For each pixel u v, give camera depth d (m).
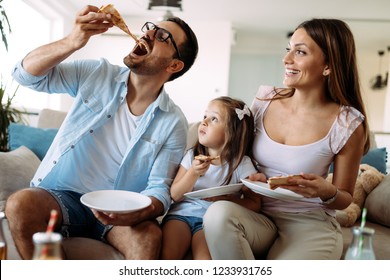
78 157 1.61
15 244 1.29
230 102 1.69
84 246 1.42
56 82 1.63
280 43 7.07
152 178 1.65
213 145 1.67
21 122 3.70
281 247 1.45
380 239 1.75
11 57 4.52
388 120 5.55
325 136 1.53
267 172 1.60
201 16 5.93
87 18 1.41
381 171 2.42
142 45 1.64
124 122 1.67
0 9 3.46
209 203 1.62
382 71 5.71
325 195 1.38
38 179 1.62
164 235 1.49
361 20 5.68
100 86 1.68
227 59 6.11
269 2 5.18
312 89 1.56
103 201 1.33
